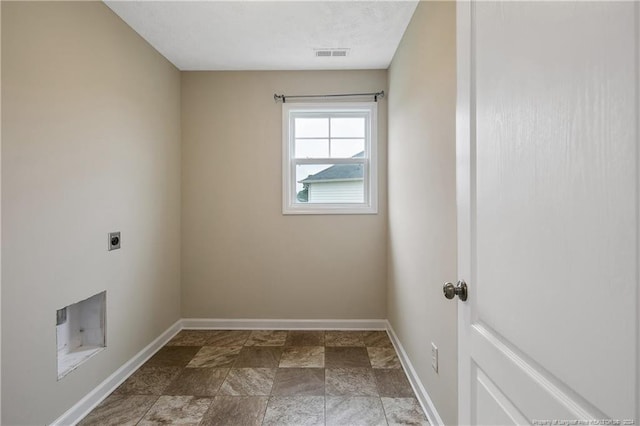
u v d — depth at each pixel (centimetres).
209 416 176
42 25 151
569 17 52
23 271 142
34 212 147
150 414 178
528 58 62
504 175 72
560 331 55
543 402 60
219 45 250
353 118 307
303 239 301
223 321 303
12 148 137
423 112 181
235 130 299
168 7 201
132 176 224
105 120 196
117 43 207
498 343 76
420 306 190
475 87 85
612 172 45
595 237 48
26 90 143
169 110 278
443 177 150
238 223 301
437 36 158
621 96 44
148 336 246
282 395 195
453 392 141
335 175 308
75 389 172
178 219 297
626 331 43
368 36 236
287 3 198
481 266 83
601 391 47
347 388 203
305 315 304
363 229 300
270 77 298
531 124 62
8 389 136
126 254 217
